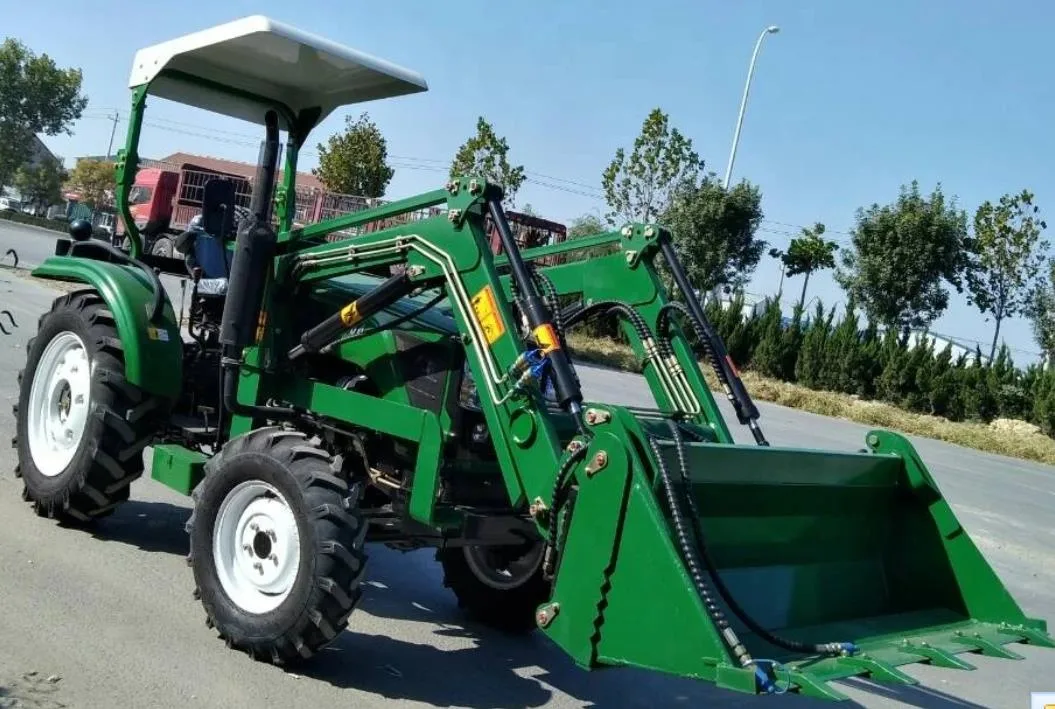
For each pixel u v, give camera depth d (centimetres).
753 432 466
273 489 424
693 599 329
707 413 473
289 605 409
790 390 2489
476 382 418
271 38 506
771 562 419
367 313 463
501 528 463
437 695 426
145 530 588
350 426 484
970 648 402
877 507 469
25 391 587
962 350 3102
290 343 506
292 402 496
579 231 3162
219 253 602
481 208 427
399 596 566
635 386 1844
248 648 425
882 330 3184
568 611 361
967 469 1670
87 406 554
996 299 3444
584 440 374
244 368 502
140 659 409
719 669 316
